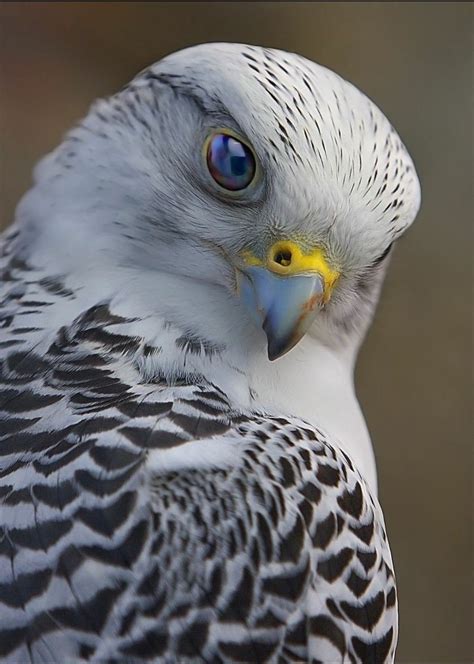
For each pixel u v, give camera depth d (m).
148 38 1.28
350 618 0.76
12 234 0.82
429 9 1.27
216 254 0.80
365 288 0.82
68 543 0.74
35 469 0.75
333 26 1.27
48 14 1.25
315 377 0.81
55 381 0.78
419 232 1.20
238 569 0.75
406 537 1.13
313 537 0.76
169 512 0.75
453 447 1.15
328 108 0.79
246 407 0.79
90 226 0.80
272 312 0.79
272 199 0.79
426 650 1.11
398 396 1.16
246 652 0.74
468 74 1.25
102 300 0.80
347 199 0.79
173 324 0.79
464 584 1.12
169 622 0.74
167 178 0.80
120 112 0.81
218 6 1.29
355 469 0.78
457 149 1.22
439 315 1.17
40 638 0.73
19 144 1.21
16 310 0.80
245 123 0.79
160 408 0.77
